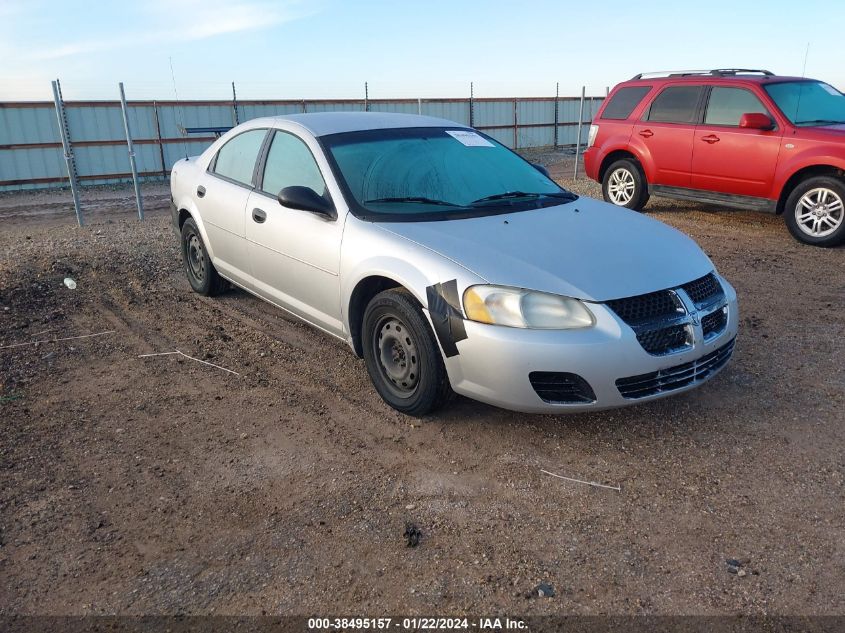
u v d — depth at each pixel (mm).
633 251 3555
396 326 3645
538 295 3168
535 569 2553
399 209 3934
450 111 25109
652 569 2543
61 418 3814
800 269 6664
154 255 7773
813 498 2951
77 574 2562
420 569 2562
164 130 19688
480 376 3256
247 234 4871
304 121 4668
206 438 3584
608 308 3164
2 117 17172
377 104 23391
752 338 4832
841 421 3602
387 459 3352
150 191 16719
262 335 5125
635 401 3254
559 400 3207
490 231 3678
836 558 2574
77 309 5828
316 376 4359
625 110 9664
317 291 4215
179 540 2754
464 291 3260
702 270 3627
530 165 4863
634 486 3084
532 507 2941
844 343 4676
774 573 2504
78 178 18469
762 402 3846
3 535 2791
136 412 3889
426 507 2951
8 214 13000
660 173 9172
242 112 21000
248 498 3037
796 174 7770
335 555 2648
